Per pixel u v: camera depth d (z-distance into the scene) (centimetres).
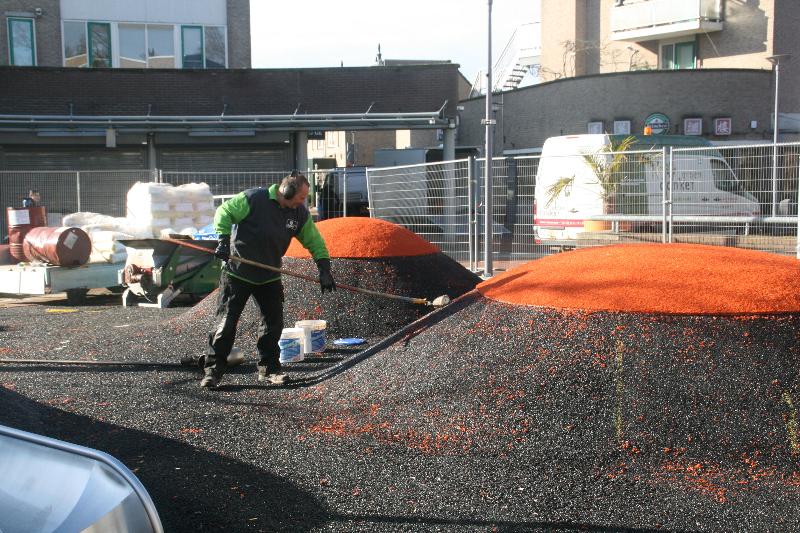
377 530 392
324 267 673
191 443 514
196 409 588
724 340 511
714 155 1133
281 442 514
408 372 575
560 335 544
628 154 1205
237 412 578
